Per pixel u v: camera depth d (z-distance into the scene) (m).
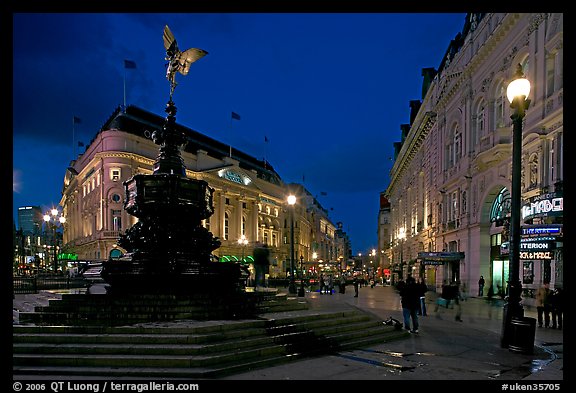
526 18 19.73
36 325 8.23
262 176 78.12
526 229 15.78
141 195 11.85
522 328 8.91
